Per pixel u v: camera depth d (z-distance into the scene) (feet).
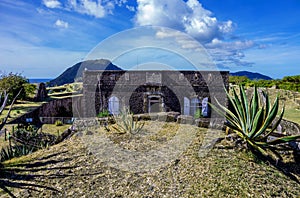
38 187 11.68
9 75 56.95
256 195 10.69
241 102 16.49
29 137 24.08
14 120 35.17
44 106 49.01
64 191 11.32
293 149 15.34
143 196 10.84
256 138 15.49
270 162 14.58
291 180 12.55
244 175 12.37
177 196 10.77
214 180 11.90
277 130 22.72
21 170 13.47
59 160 14.79
